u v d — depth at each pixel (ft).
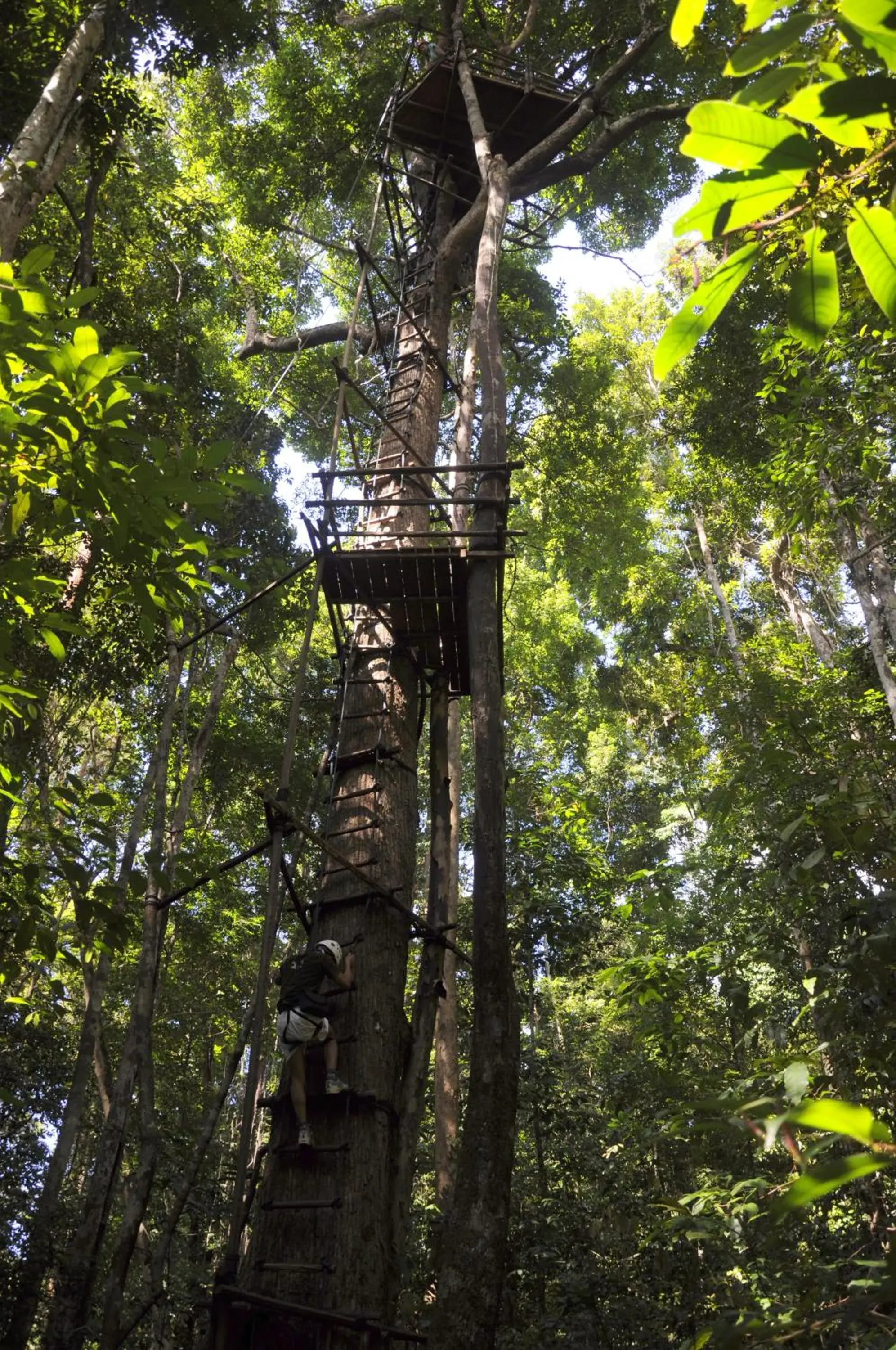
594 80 51.96
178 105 61.67
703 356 55.11
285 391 62.18
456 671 25.79
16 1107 18.94
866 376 30.45
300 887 54.13
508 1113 14.93
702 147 5.25
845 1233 27.58
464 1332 13.10
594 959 45.65
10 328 13.10
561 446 65.00
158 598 16.05
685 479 77.66
